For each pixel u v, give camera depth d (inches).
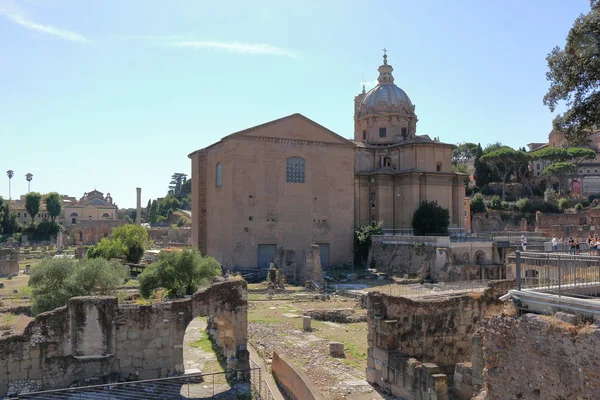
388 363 867.4
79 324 846.5
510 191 5255.9
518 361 544.7
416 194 3280.0
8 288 2113.7
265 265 2792.8
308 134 2952.8
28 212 5575.8
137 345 882.1
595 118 1107.9
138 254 2874.0
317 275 2311.8
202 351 1147.9
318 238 2942.9
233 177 2738.7
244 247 2741.1
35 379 810.8
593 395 455.8
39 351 816.9
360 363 1063.0
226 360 1053.8
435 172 3326.8
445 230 3115.2
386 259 2847.0
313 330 1393.9
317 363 1056.8
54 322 831.7
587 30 1038.4
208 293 932.6
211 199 3078.2
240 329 951.0
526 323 536.4
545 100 1172.5
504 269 2367.1
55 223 5561.0
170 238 4795.8
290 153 2888.8
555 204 4734.3
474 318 983.6
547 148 5452.8
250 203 2773.1
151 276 1611.7
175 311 908.0
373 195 3420.3
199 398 840.3
